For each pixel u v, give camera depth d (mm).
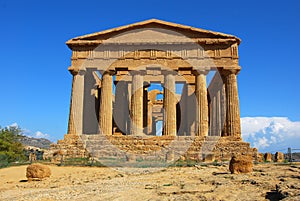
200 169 27188
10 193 18656
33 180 23578
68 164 32438
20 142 56531
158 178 21938
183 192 15039
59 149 40875
